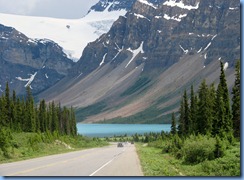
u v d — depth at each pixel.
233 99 85.50
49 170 37.91
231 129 82.19
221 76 85.44
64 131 165.75
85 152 82.75
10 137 81.88
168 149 86.62
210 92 91.06
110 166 43.00
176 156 66.38
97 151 89.06
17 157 61.16
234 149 51.41
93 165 44.34
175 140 90.62
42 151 79.12
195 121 94.31
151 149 115.06
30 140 87.94
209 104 87.75
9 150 65.06
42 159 56.03
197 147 52.75
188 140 74.19
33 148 78.56
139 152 83.00
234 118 84.56
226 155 48.50
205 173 40.12
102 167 41.59
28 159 56.38
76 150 97.69
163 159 63.53
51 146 99.00
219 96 84.00
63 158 58.66
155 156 71.62
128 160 53.62
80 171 37.03
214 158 49.75
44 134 115.38
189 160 53.47
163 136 156.75
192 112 104.25
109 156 64.81
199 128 89.50
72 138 149.50
